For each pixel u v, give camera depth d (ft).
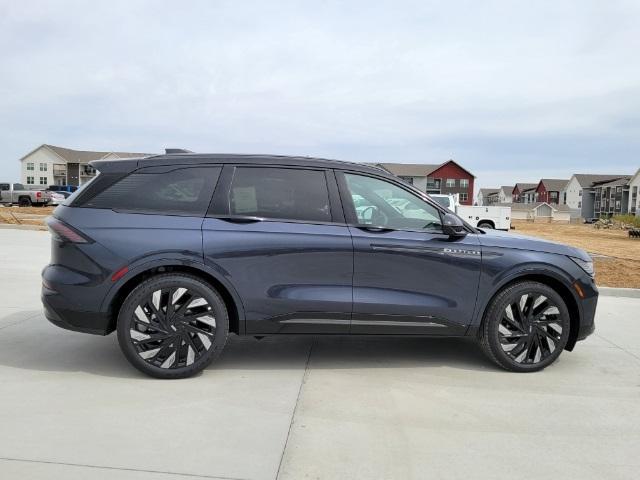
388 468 9.46
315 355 16.10
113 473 8.99
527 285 14.80
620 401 12.98
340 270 14.10
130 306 13.26
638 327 20.89
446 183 297.74
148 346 13.53
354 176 14.89
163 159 14.23
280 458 9.70
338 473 9.24
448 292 14.53
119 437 10.29
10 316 19.56
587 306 15.23
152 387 12.98
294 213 14.29
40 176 295.07
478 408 12.30
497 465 9.69
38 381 13.19
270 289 13.87
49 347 15.98
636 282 33.22
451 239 14.70
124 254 13.30
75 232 13.41
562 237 98.17
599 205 300.20
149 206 13.82
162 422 11.03
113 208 13.71
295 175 14.56
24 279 27.12
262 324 13.97
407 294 14.35
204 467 9.29
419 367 15.21
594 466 9.75
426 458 9.86
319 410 11.90
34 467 9.09
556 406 12.56
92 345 16.28
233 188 14.21
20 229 58.39
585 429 11.33
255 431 10.75
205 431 10.68
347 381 13.85
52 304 13.43
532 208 290.56
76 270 13.38
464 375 14.61
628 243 81.82
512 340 14.93
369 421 11.41
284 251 13.88
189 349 13.62
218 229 13.75
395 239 14.32
